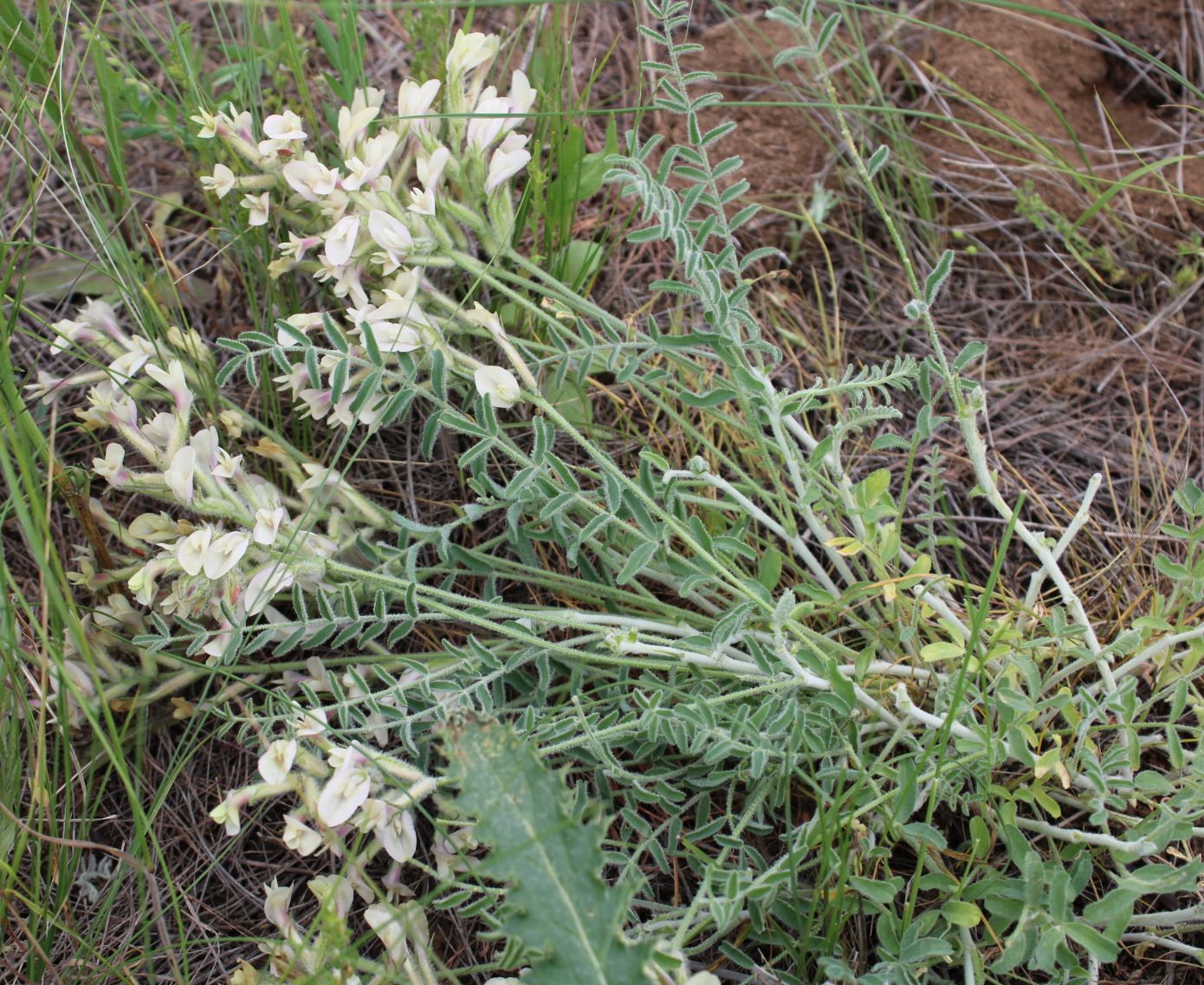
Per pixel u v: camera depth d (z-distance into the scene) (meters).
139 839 1.92
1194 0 3.42
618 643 2.03
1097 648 2.19
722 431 2.76
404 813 1.96
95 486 2.73
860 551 2.35
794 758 2.07
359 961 1.82
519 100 2.29
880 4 3.55
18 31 2.66
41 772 2.05
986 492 2.16
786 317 3.12
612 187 3.22
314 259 2.59
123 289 2.48
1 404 1.96
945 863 2.22
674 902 2.16
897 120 3.30
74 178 2.54
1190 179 3.24
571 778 2.37
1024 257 3.20
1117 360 3.06
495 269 2.33
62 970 2.13
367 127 2.48
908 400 3.00
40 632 1.95
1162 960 2.12
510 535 2.33
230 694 2.49
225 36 3.42
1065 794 2.22
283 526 2.13
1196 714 2.11
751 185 3.25
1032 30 3.40
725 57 3.46
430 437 2.16
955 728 2.02
